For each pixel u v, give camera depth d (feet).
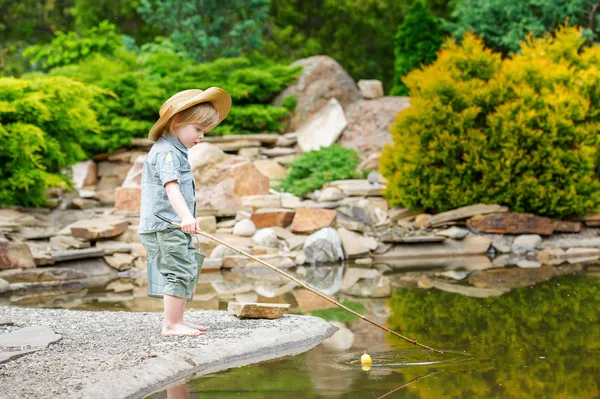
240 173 38.27
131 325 17.90
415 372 14.71
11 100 37.09
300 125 49.90
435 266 31.89
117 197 38.19
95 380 13.05
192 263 16.72
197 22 59.47
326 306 22.80
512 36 59.41
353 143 47.98
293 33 81.05
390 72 83.20
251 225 35.35
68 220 36.88
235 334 16.83
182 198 16.01
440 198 37.32
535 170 37.01
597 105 38.47
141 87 47.52
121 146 47.09
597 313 20.71
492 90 37.40
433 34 57.31
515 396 13.12
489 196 36.99
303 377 14.30
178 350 15.24
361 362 15.40
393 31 82.74
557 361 15.55
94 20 73.77
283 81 50.88
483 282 26.99
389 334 18.40
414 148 37.32
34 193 37.76
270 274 30.68
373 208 38.06
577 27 60.23
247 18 62.64
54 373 13.46
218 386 13.65
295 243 34.50
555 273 28.84
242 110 48.42
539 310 21.33
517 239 36.35
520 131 36.42
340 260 34.19
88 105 41.11
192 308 22.65
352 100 51.08
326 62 51.78
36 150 38.06
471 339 17.72
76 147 39.78
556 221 37.17
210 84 49.34
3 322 18.01
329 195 38.37
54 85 37.35
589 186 36.94
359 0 81.76
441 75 37.32
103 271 31.22
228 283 28.32
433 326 19.34
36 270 28.71
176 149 16.44
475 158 36.68
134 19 76.64
